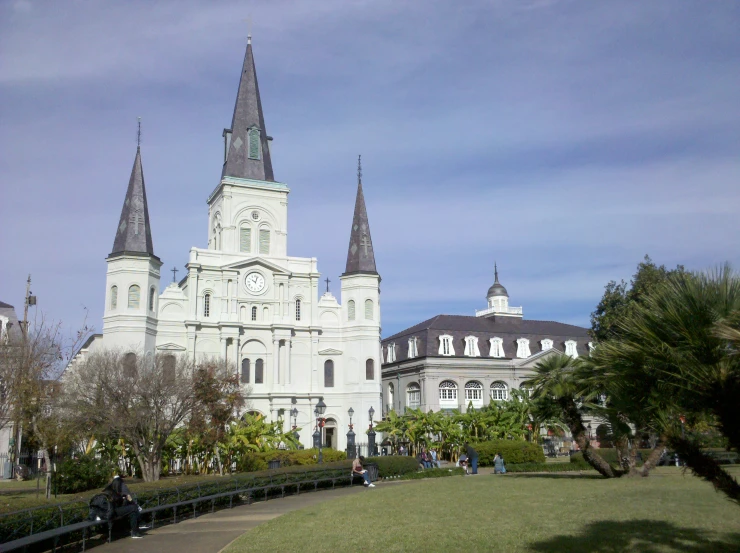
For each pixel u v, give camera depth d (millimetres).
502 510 19281
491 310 89875
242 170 64688
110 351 45469
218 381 43562
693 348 9852
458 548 14070
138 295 55906
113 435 40000
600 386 26859
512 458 43250
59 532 15102
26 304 46281
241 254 62344
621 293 54969
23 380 32469
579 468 38031
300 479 29234
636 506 18969
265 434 45812
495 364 73312
